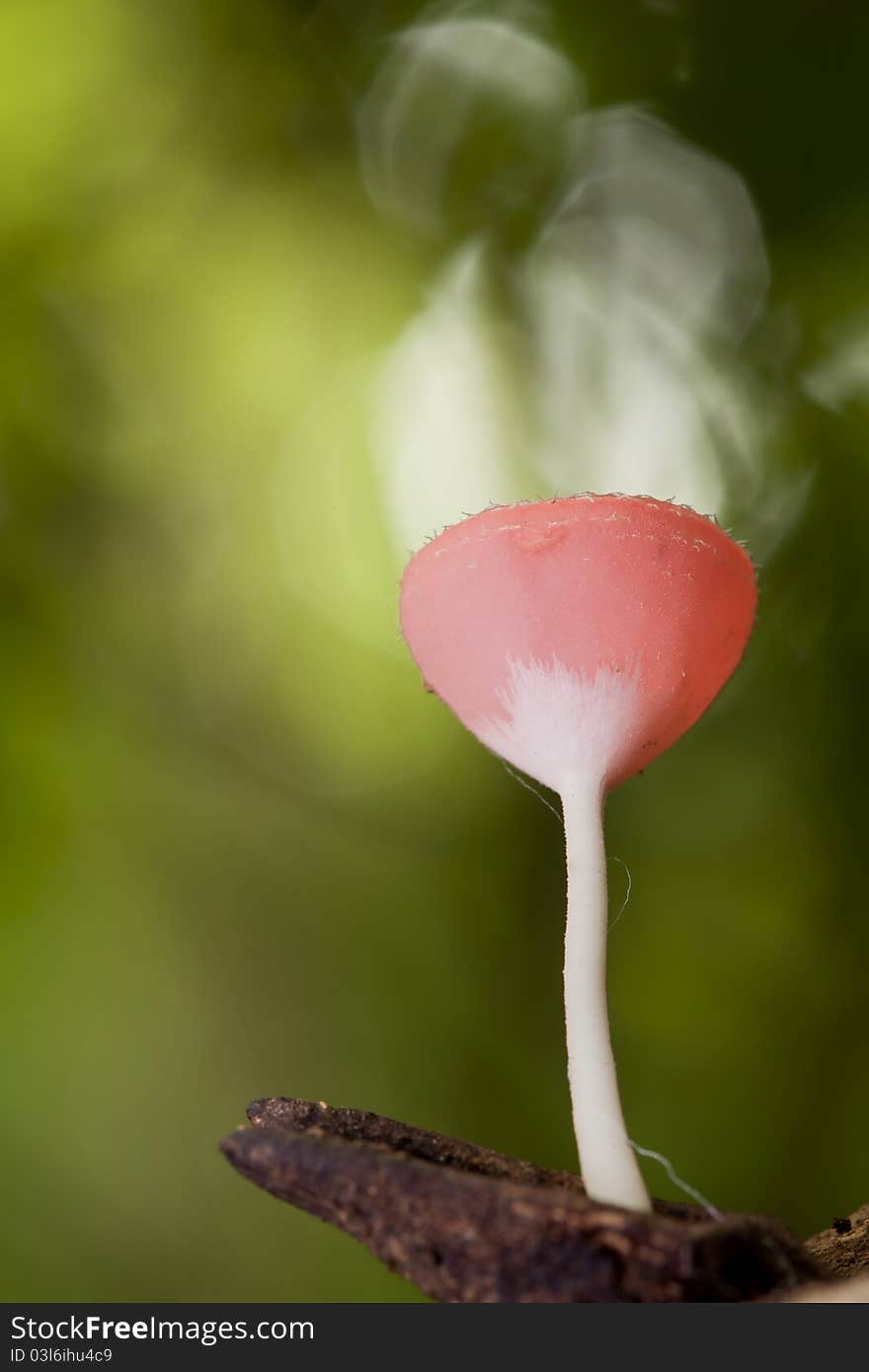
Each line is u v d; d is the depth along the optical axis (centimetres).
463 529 24
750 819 68
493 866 70
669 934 67
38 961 63
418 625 25
